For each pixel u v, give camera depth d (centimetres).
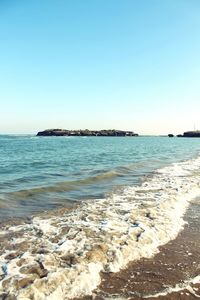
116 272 710
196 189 1672
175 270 731
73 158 3941
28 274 663
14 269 685
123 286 654
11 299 571
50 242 852
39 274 664
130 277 692
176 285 667
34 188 1650
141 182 1903
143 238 887
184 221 1099
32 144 8581
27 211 1207
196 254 820
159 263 763
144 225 996
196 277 703
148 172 2403
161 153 5072
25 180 2005
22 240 868
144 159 3781
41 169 2684
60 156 4294
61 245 825
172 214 1152
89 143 9688
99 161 3500
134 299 611
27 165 3023
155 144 9500
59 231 942
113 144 9106
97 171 2472
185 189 1647
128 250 807
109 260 753
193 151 5722
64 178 2091
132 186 1761
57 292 611
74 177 2138
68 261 729
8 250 796
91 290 635
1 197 1439
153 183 1855
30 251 788
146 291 640
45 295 598
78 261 729
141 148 6838
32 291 599
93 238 877
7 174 2336
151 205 1271
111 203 1320
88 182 1917
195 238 931
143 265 750
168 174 2270
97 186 1778
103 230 945
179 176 2156
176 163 3180
